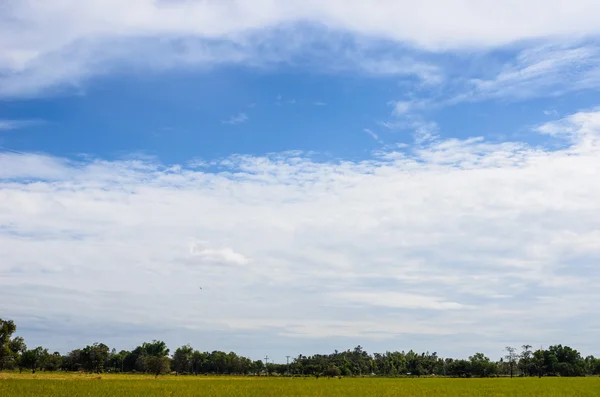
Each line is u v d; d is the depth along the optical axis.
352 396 69.75
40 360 187.00
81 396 61.56
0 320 128.88
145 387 80.94
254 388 83.81
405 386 100.88
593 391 82.25
